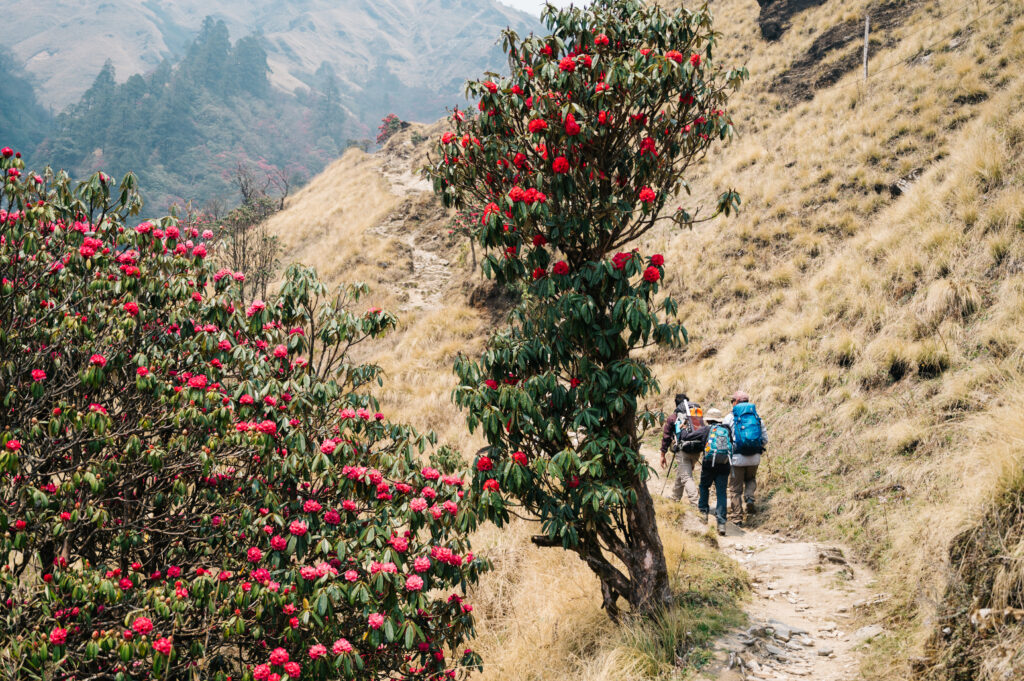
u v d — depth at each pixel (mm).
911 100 15031
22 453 3561
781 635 4668
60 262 4141
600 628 5023
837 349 9453
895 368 8422
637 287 4598
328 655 3467
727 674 4059
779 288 12648
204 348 4160
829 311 10523
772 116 19125
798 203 14422
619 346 4688
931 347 8086
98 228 4547
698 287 14008
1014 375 6781
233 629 3350
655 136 4766
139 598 3426
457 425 12016
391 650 4168
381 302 21609
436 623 4262
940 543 4496
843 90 17281
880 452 7379
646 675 4121
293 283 4465
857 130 15305
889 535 6078
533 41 4695
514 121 4871
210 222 31859
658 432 10711
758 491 7984
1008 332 7344
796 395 9375
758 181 16031
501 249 4742
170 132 178750
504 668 5113
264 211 38562
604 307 4742
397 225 28266
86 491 3713
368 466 4320
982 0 16125
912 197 11438
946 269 9141
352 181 34531
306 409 4270
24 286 4125
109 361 3910
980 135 10984
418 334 18484
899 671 3822
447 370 16219
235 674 3824
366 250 25672
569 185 4438
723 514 7270
